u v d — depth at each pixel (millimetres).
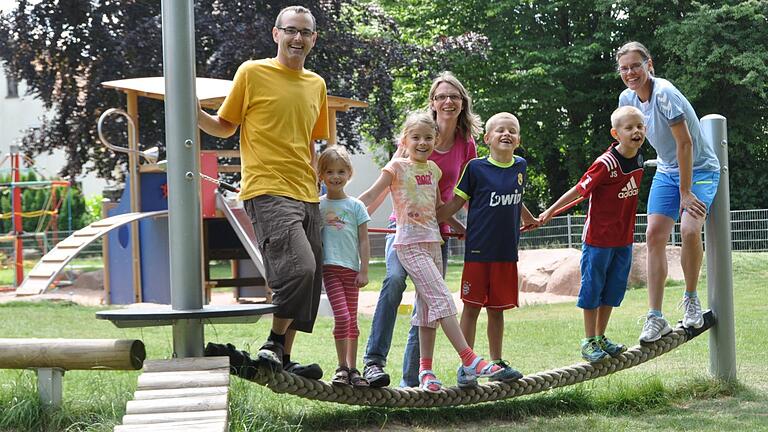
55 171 35531
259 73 4773
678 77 27797
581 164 30922
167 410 3902
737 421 5219
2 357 4996
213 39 20234
